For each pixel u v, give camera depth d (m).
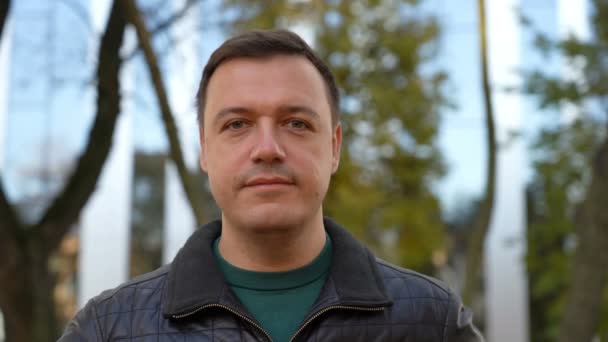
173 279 1.85
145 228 12.24
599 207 5.49
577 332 5.58
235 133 1.77
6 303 4.58
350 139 8.12
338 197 7.59
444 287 1.96
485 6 4.15
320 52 8.20
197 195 3.80
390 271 1.94
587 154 7.43
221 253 1.90
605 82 6.71
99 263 12.13
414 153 8.89
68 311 12.08
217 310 1.79
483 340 2.01
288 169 1.72
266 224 1.72
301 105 1.76
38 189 11.48
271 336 1.78
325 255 1.88
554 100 6.86
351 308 1.80
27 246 4.61
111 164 12.12
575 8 11.25
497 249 11.70
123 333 1.81
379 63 8.46
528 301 11.71
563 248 7.76
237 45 1.81
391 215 8.53
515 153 11.55
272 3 5.42
